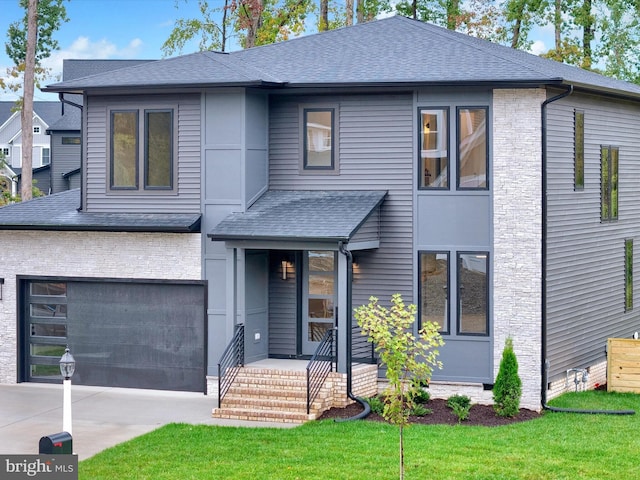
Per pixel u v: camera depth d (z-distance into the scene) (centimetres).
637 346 2452
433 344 1564
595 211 2591
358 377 2233
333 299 2408
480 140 2266
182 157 2395
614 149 2730
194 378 2414
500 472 1652
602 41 4428
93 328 2506
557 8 4328
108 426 2056
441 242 2292
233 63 2475
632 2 4359
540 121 2227
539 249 2231
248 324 2367
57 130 5078
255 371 2259
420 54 2441
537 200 2231
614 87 2650
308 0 4309
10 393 2431
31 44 3941
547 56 4331
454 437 1902
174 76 2378
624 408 2253
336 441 1861
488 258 2262
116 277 2467
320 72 2378
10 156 8319
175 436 1928
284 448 1817
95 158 2478
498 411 2122
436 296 2300
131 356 2472
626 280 2828
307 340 2425
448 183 2286
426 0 4456
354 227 2175
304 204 2330
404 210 2322
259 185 2402
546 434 1939
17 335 2558
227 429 1988
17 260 2556
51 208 2578
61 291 2538
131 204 2450
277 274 2441
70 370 1650
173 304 2430
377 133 2342
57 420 2125
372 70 2352
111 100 2450
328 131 2383
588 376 2534
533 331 2236
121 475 1659
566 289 2391
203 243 2391
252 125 2369
